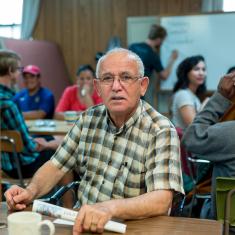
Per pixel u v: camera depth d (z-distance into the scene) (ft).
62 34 21.63
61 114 13.75
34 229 3.60
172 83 18.60
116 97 5.03
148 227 4.18
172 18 18.43
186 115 11.15
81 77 14.05
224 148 5.78
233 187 4.53
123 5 20.30
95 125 5.58
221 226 4.23
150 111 5.32
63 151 5.78
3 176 10.42
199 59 12.03
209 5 18.71
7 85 10.52
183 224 4.27
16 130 9.84
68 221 4.31
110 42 20.45
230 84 6.26
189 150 6.37
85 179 5.47
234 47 17.72
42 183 5.55
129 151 5.15
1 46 18.76
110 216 4.05
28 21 21.65
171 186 4.60
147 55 17.16
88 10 20.99
